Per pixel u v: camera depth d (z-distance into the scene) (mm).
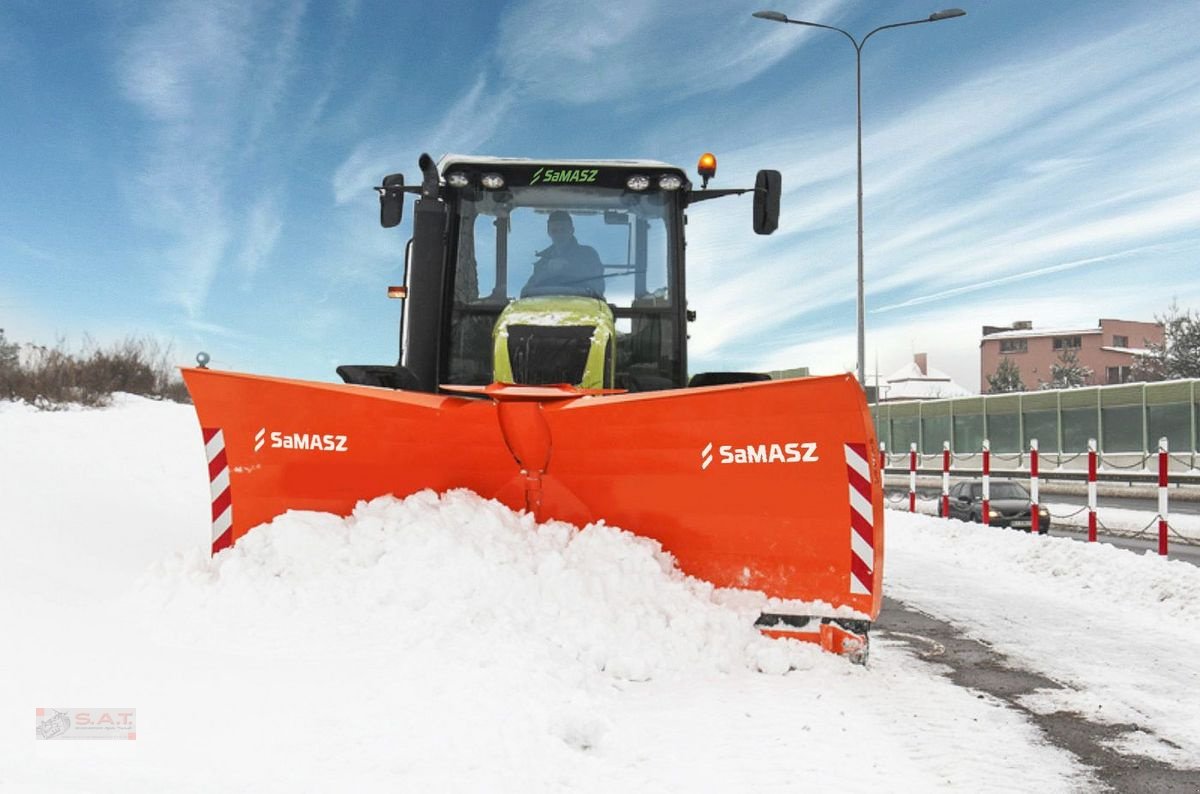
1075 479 30297
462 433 5094
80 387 19016
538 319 6215
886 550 11852
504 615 4402
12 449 8750
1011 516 17422
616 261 6980
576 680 4070
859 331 25531
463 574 4539
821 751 3631
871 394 25797
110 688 3598
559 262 6969
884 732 3914
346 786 2936
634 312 6945
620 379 6922
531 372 6109
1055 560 9625
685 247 7094
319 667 3934
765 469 4812
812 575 4816
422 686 3721
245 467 5344
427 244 6578
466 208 7012
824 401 4637
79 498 7047
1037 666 5438
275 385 5227
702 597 4910
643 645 4430
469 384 6926
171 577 4734
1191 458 28297
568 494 5195
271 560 4812
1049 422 34531
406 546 4711
